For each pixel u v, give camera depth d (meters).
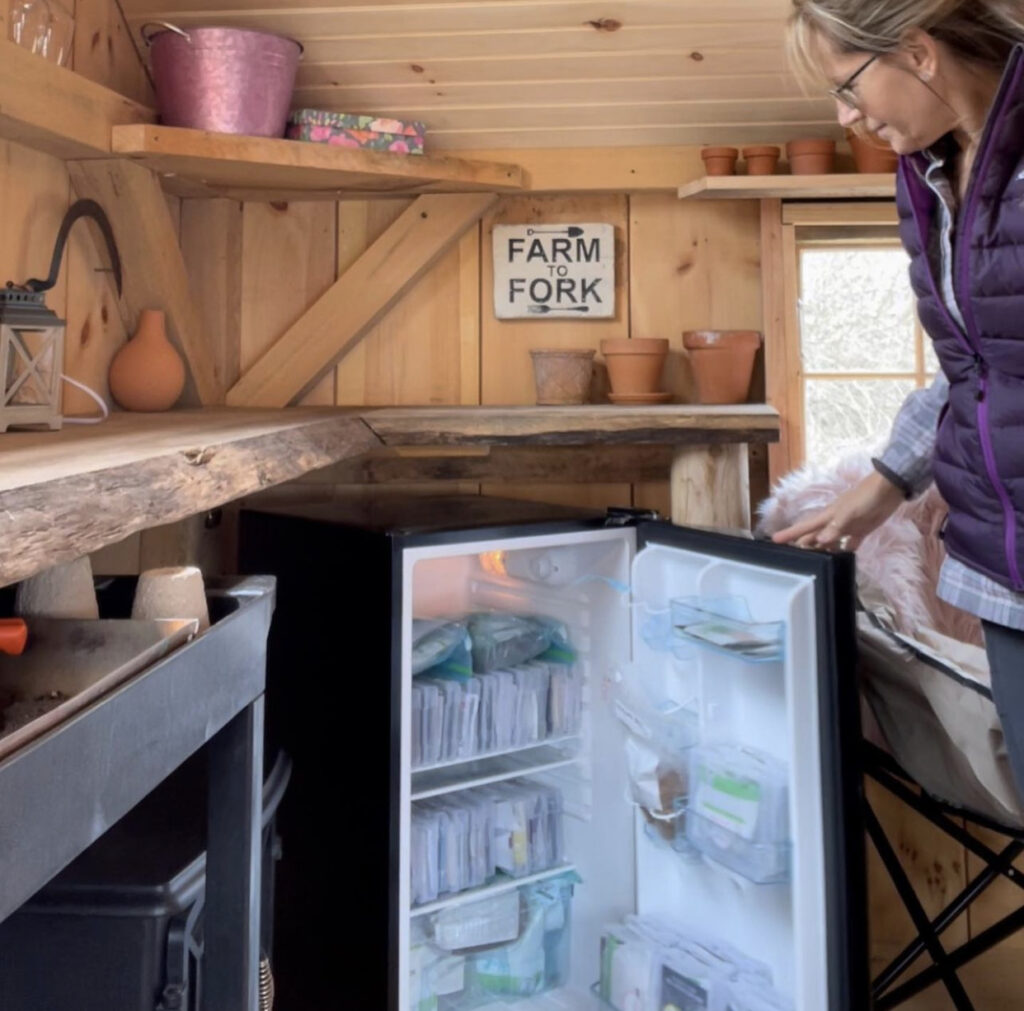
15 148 1.43
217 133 1.57
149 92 1.84
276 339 2.01
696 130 1.94
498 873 1.63
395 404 2.01
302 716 1.47
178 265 1.74
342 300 1.96
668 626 1.45
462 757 1.52
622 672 1.54
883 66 1.01
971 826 1.87
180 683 0.71
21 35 1.37
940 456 1.20
